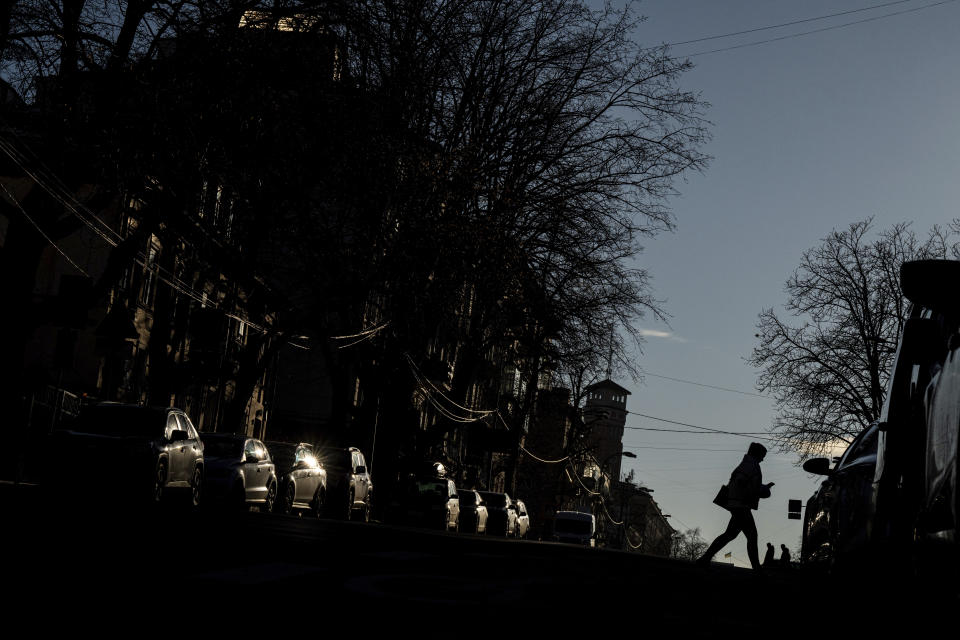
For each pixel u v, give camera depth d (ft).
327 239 103.91
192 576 21.95
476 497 156.66
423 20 92.38
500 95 118.32
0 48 69.00
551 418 234.38
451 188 104.73
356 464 114.21
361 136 92.94
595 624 21.47
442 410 141.49
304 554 31.53
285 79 79.51
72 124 72.02
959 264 15.65
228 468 80.74
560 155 120.78
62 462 65.05
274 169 88.89
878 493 23.62
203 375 131.03
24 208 81.25
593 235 120.47
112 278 85.35
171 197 82.99
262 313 106.01
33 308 82.48
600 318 121.39
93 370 117.39
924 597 15.31
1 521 36.60
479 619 19.89
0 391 81.76
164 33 74.69
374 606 19.97
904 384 22.74
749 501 57.31
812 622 27.55
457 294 116.06
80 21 74.13
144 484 66.13
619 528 351.67
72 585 19.06
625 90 123.34
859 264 164.35
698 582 43.19
